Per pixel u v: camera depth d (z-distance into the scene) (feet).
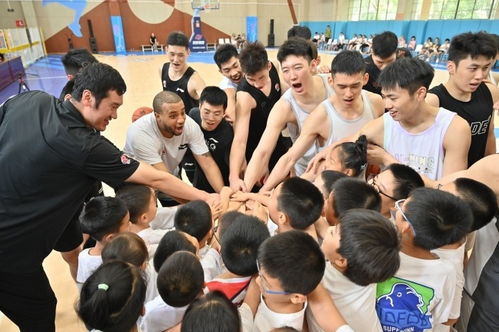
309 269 2.52
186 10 58.85
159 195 7.45
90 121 4.40
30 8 50.57
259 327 2.87
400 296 3.13
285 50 5.84
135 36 57.93
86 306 2.65
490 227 3.96
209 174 6.59
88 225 4.21
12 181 4.05
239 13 61.98
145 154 5.77
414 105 4.54
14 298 4.57
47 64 42.70
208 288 3.20
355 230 2.70
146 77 31.60
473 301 3.92
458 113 5.87
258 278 3.20
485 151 6.44
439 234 2.95
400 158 5.14
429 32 45.55
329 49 56.75
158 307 3.34
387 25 50.60
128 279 2.80
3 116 4.43
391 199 3.82
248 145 8.00
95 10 54.44
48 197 4.21
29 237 4.29
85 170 4.23
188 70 9.74
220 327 2.33
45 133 4.03
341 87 5.23
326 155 5.26
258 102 7.40
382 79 4.60
